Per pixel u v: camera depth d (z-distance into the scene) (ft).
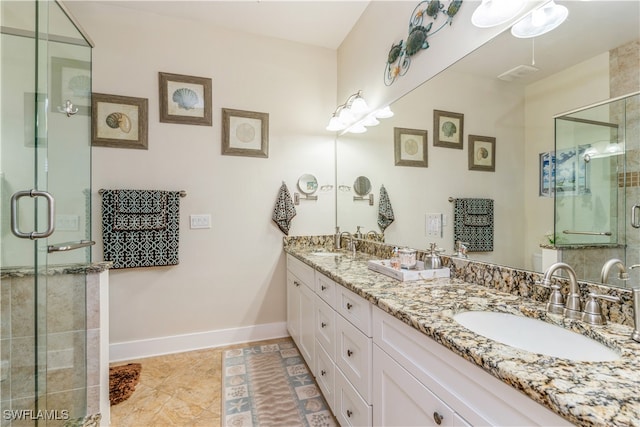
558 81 3.30
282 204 8.33
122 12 7.14
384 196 6.77
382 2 6.69
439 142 5.09
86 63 5.71
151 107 7.33
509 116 3.88
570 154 3.19
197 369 6.74
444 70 4.90
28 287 4.19
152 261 7.07
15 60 4.40
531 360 2.04
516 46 3.76
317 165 8.90
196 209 7.71
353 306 4.31
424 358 2.80
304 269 6.79
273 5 7.20
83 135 5.58
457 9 4.61
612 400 1.57
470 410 2.25
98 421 4.57
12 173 4.28
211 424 5.01
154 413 5.28
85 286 4.70
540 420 1.75
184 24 7.63
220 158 7.91
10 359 4.16
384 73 6.64
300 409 5.37
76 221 5.32
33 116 4.38
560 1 3.29
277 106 8.49
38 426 4.21
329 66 9.04
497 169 4.05
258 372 6.62
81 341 4.66
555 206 3.34
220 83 7.93
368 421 3.81
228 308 8.05
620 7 2.81
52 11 4.78
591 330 2.56
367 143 7.46
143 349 7.30
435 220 5.23
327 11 7.43
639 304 2.34
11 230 4.17
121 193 6.84
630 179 2.68
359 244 7.88
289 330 8.14
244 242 8.16
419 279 4.58
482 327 3.13
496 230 4.06
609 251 2.80
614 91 2.82
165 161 7.43
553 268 2.99
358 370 4.11
